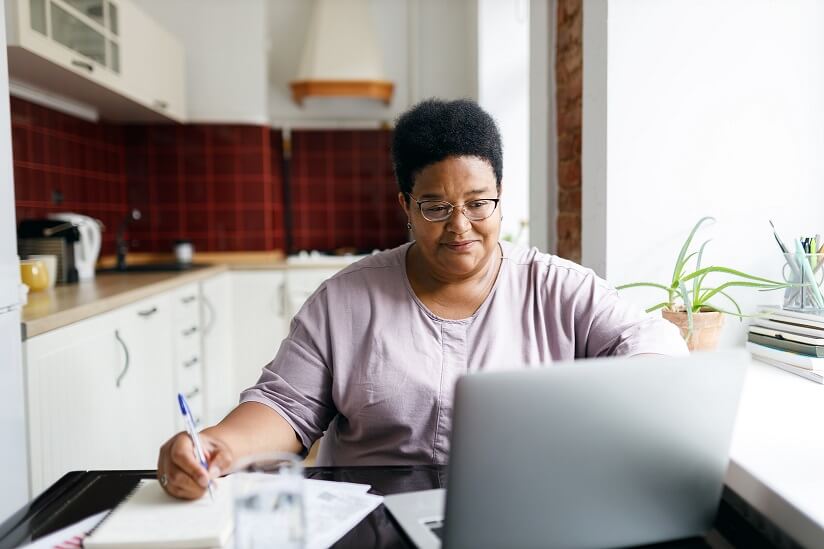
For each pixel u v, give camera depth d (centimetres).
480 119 119
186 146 428
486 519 73
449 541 73
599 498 76
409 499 93
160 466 97
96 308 218
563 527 76
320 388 127
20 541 83
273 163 457
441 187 116
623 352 123
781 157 174
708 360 76
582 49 201
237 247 435
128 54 328
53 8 253
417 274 130
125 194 429
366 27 429
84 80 289
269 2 449
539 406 71
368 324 127
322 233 463
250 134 429
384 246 464
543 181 241
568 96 219
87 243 306
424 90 461
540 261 136
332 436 136
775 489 82
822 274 152
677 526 81
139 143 427
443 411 124
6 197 168
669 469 78
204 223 432
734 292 175
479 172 116
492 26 407
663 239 176
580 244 210
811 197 175
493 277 132
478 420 70
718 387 77
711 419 78
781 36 172
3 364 165
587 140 185
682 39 172
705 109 174
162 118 407
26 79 287
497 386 69
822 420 109
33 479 179
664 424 76
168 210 431
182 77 409
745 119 174
